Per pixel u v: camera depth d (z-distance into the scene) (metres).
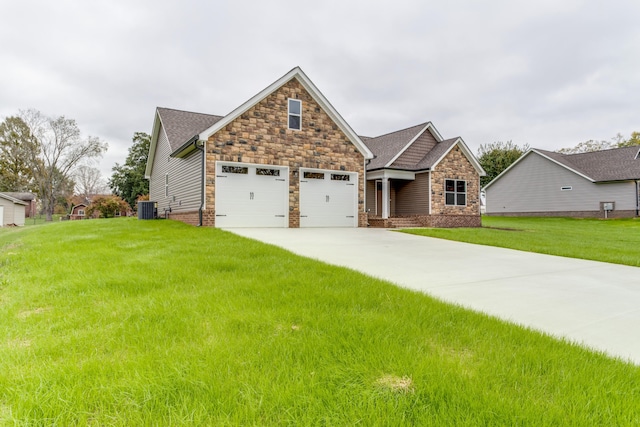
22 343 2.56
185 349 2.39
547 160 27.48
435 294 4.29
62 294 3.73
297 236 10.05
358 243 8.93
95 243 7.42
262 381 1.99
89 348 2.43
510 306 3.87
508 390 1.99
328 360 2.27
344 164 14.66
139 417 1.71
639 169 23.39
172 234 9.27
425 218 16.88
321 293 3.79
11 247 7.85
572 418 1.74
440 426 1.67
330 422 1.68
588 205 25.12
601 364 2.39
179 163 15.07
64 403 1.78
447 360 2.30
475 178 18.39
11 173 40.62
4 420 1.67
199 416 1.70
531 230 15.16
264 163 12.90
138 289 3.91
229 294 3.70
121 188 37.16
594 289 4.66
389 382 2.04
